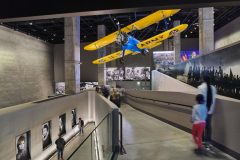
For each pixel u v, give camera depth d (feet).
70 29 62.90
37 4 20.77
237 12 81.00
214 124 18.13
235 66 22.17
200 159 15.66
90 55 119.55
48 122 50.96
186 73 40.83
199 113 17.26
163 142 20.20
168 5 18.20
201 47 59.88
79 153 10.66
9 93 69.72
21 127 40.27
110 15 83.71
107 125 17.10
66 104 59.57
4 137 35.53
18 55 75.61
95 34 113.50
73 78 63.21
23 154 41.37
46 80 102.42
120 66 116.47
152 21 61.93
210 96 17.42
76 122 66.08
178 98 26.21
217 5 18.01
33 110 44.32
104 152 17.22
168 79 49.26
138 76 104.58
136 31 105.19
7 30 68.90
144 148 18.54
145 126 27.55
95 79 118.52
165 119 30.25
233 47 22.58
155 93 34.68
